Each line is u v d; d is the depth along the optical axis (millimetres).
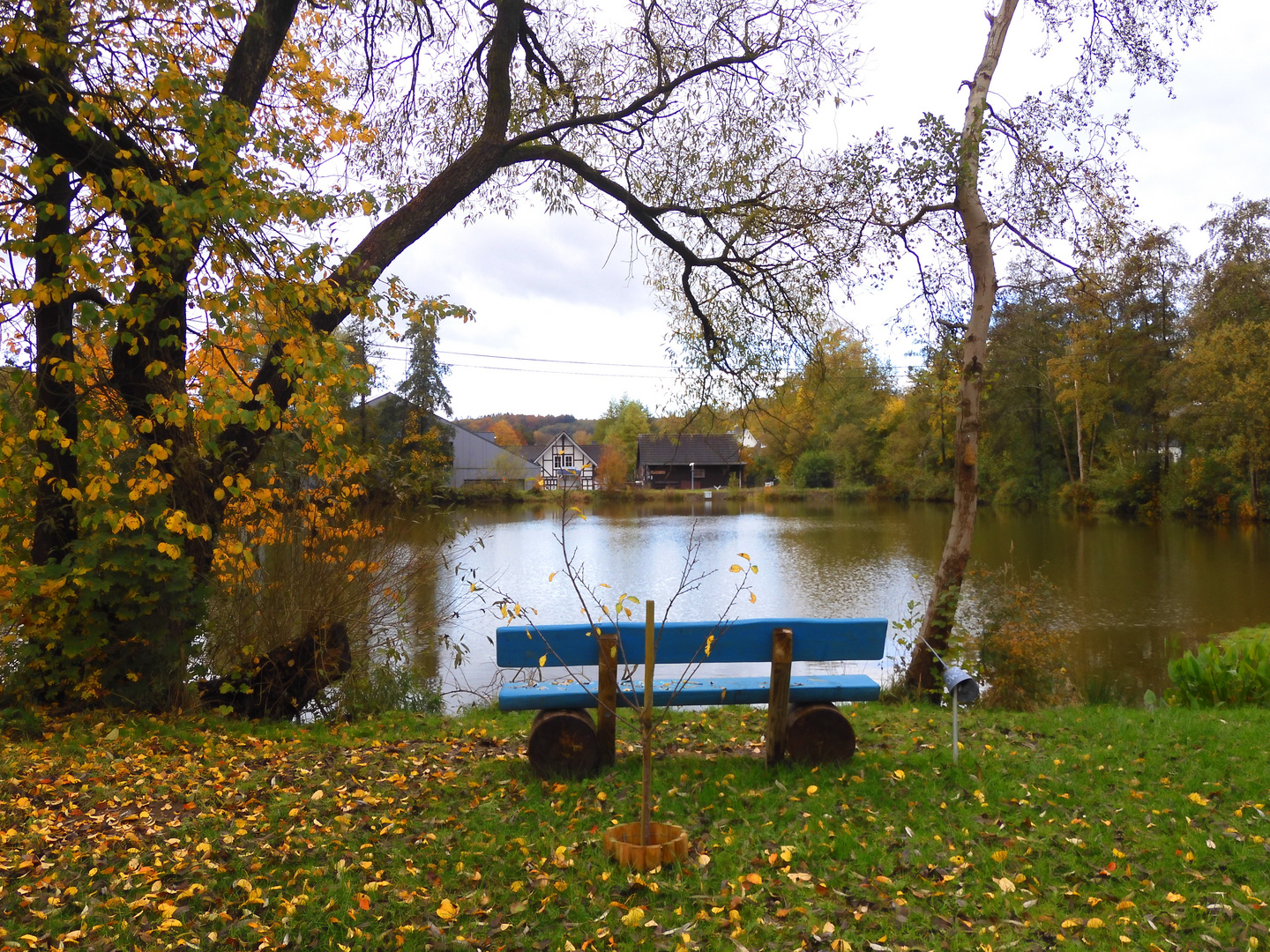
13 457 5574
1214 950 2734
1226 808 3934
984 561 24344
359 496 7938
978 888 3150
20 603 5996
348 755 5168
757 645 4449
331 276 6164
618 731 5395
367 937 2912
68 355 6207
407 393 45562
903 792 4137
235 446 6621
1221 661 7371
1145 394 43375
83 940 2910
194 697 6680
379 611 8148
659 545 29203
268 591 7359
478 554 26188
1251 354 35094
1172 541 30438
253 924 2980
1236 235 38312
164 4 6027
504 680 10016
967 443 9219
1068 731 5555
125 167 5562
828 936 2836
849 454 70750
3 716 5973
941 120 8672
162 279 5434
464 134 10312
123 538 6055
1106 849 3482
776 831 3674
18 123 5766
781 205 9742
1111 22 9562
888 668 11008
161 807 4180
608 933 2883
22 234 5266
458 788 4336
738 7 9523
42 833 3754
